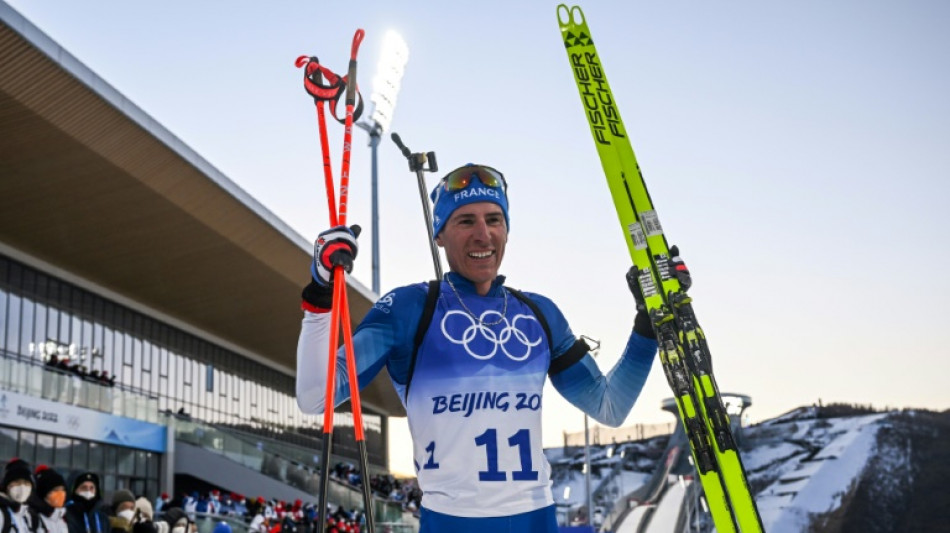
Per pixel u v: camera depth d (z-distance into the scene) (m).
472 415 2.46
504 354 2.55
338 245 2.36
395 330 2.54
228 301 32.25
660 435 52.44
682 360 2.68
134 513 8.66
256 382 40.44
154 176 23.09
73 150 20.86
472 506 2.39
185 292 30.67
